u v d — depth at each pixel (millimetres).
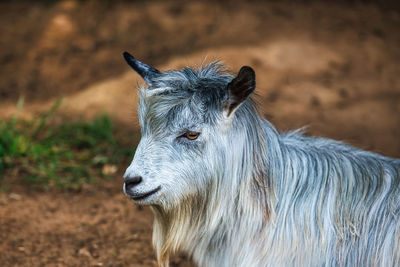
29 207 10211
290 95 16203
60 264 8391
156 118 6223
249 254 6469
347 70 17859
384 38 19953
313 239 6344
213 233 6648
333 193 6449
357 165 6676
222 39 18891
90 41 19750
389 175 6547
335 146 7051
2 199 10422
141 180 6082
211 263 6848
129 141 13695
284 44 18625
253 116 6430
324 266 6344
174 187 6199
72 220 9867
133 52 18656
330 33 19812
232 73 7082
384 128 14586
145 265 8461
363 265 6293
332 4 22109
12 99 16391
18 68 18344
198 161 6211
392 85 17188
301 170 6641
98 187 11336
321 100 16094
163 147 6184
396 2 23031
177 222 6574
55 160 12188
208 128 6152
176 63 17203
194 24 20109
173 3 21484
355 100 16188
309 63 17906
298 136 7301
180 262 8586
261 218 6465
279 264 6426
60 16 21156
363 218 6324
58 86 17281
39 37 20109
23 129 13930
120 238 9320
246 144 6340
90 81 17359
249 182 6363
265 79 16797
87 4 21828
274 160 6598
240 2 21500
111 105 15836
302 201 6480
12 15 21734
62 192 11016
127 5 21609
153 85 6547
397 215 6203
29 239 9070
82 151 13141
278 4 21656
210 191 6367
